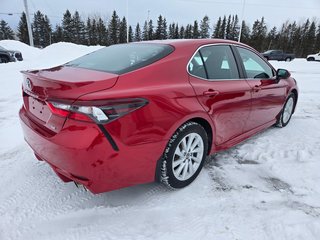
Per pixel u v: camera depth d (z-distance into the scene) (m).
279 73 3.76
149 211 2.16
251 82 3.12
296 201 2.32
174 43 2.57
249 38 60.56
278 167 2.93
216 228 1.97
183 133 2.27
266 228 1.98
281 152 3.33
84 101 1.71
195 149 2.51
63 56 14.82
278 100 3.80
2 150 3.17
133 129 1.87
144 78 2.07
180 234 1.91
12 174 2.65
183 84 2.29
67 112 1.77
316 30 60.00
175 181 2.35
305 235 1.91
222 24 69.75
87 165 1.76
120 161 1.87
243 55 3.19
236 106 2.85
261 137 3.84
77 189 2.43
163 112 2.05
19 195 2.32
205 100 2.44
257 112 3.32
